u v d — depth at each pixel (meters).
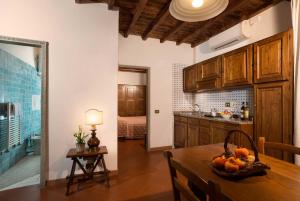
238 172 1.11
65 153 2.70
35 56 4.41
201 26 3.74
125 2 2.97
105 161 2.92
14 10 2.47
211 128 3.48
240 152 1.29
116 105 2.97
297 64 2.18
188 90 4.56
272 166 1.33
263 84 2.61
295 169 1.27
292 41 2.25
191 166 1.35
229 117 3.47
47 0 2.62
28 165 3.45
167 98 4.66
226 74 3.33
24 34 2.51
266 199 0.89
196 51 4.86
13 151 3.48
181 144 4.41
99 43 2.89
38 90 4.82
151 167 3.35
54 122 2.65
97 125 2.87
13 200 2.23
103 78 2.90
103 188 2.54
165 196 2.35
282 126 2.34
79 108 2.77
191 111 4.84
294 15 2.26
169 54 4.67
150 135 4.48
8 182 2.72
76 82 2.76
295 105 2.19
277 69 2.40
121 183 2.69
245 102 3.46
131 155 4.11
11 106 3.47
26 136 4.16
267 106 2.54
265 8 3.04
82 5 2.81
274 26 2.98
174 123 4.72
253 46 2.77
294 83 2.22
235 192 0.96
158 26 3.86
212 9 1.54
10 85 3.52
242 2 2.79
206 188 0.85
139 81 8.04
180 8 1.54
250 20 3.35
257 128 2.69
